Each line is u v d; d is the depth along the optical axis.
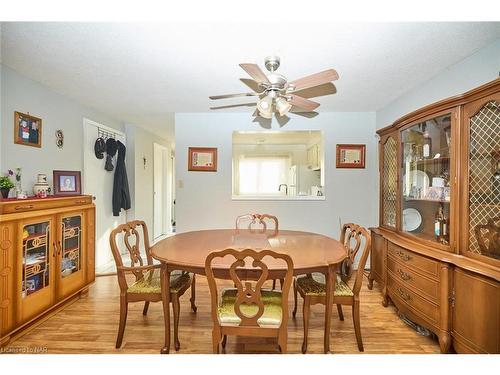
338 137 3.49
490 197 1.57
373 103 3.10
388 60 2.01
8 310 1.77
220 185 3.54
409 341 1.88
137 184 4.32
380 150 2.78
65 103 2.86
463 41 1.74
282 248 1.88
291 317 2.23
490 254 1.53
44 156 2.56
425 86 2.44
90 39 1.72
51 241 2.15
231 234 2.39
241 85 2.52
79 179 3.02
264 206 3.54
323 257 1.66
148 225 4.75
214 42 1.75
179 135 3.54
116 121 3.90
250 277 1.54
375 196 3.47
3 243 1.73
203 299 2.58
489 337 1.40
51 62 2.05
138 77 2.34
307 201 3.53
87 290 2.69
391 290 2.31
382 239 2.51
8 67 2.15
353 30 1.61
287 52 1.89
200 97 2.88
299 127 3.50
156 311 2.32
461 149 1.66
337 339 1.90
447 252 1.74
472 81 1.93
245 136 5.25
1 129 2.11
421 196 2.17
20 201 1.87
